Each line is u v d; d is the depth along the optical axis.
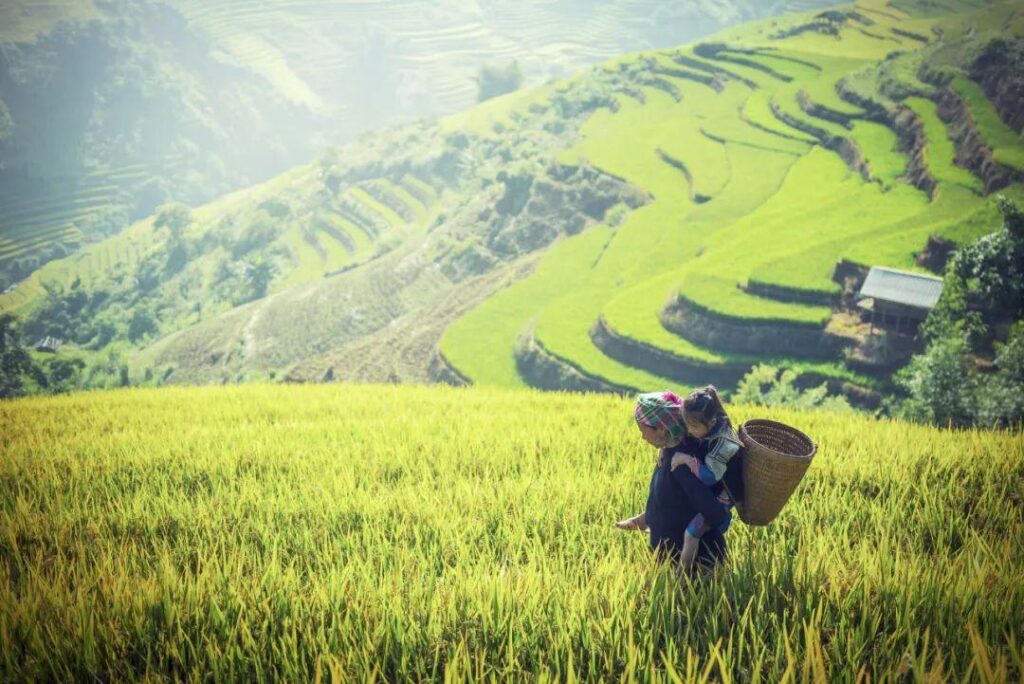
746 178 121.25
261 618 4.85
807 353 73.88
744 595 4.82
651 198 126.88
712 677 4.09
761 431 4.82
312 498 8.50
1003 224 68.25
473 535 6.73
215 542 7.03
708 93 178.50
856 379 68.50
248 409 16.72
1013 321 62.59
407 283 152.88
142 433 13.27
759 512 4.55
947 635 4.21
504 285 125.00
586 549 6.13
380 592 5.07
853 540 6.36
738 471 4.61
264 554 6.43
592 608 4.78
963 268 65.38
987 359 60.22
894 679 3.74
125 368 144.00
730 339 77.44
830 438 11.41
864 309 74.56
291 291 170.00
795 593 4.82
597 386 81.38
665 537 5.03
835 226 92.25
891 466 8.84
